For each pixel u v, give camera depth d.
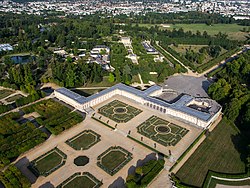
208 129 191.62
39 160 155.62
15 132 179.00
